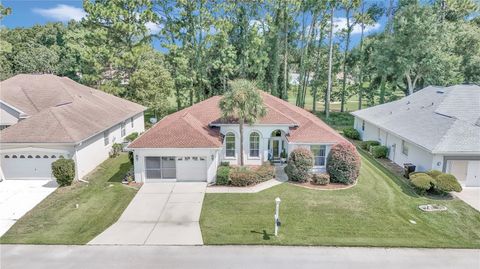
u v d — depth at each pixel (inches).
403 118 1047.0
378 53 1658.5
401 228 583.5
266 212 645.3
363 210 657.0
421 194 735.7
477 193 753.6
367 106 2076.8
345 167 791.1
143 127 1448.1
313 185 794.2
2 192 746.2
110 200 703.7
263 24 1813.5
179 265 464.8
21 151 807.1
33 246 517.7
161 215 633.0
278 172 888.9
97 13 1587.1
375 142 1125.1
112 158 1034.1
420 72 1632.6
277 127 921.5
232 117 914.1
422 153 832.3
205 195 730.8
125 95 1595.7
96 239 540.4
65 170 767.1
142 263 470.0
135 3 1619.1
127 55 1592.0
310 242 529.0
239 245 520.7
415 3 1533.0
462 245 526.0
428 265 469.1
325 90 2057.1
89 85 1726.1
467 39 1633.9
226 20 1690.5
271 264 468.1
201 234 557.0
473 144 773.3
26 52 2226.9
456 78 1632.6
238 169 846.5
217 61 1739.7
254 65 1827.0
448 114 904.9
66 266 462.9
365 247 517.3
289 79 2171.5
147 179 813.9
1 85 1075.9
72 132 821.9
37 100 1034.1
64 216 628.4
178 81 1697.8
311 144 864.3
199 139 800.3
